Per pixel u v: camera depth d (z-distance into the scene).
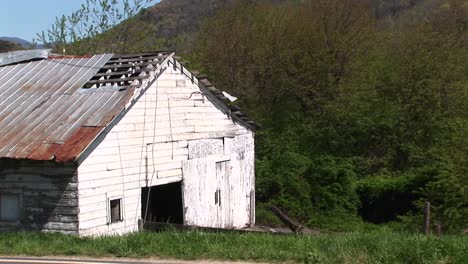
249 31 34.16
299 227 15.27
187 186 18.31
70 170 14.59
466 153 20.89
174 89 17.98
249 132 21.81
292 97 35.28
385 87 32.31
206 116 19.38
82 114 15.69
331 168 25.75
